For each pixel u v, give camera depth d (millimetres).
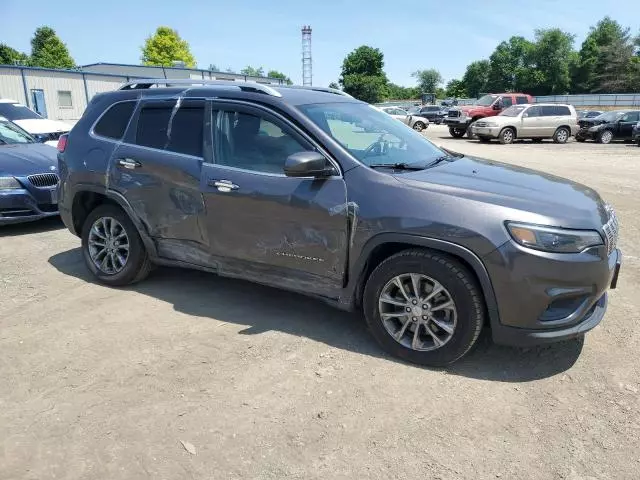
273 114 3814
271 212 3705
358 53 91125
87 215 4961
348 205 3426
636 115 23703
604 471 2484
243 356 3527
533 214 3062
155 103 4387
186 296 4551
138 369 3377
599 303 3480
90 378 3281
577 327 3154
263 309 4281
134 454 2611
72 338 3797
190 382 3227
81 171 4676
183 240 4246
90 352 3596
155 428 2803
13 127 8336
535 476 2461
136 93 4559
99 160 4578
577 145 22719
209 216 4008
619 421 2844
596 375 3297
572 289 3053
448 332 3254
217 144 4004
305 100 3998
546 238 3010
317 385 3188
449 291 3199
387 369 3363
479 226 3068
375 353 3564
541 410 2947
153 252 4496
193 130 4137
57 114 33781
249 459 2580
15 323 4047
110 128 4625
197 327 3955
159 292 4645
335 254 3539
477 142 23969
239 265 4008
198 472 2496
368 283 3475
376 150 3768
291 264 3746
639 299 4504
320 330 3904
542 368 3383
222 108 4031
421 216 3203
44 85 32750
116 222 4648
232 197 3846
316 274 3666
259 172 3779
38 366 3426
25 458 2580
